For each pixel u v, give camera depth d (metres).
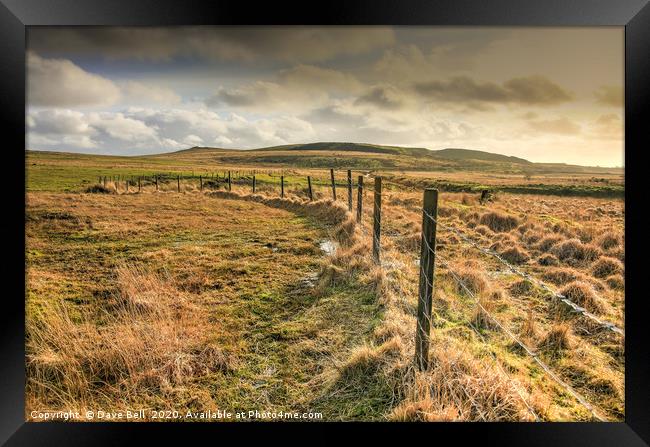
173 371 4.61
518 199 26.05
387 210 14.40
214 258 9.45
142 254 9.93
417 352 4.11
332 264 7.80
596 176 68.19
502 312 5.86
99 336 5.29
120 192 26.83
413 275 6.92
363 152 163.62
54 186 28.20
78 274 8.27
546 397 3.96
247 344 5.24
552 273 7.48
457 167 110.31
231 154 158.75
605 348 4.97
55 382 4.55
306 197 22.66
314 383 4.44
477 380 3.86
